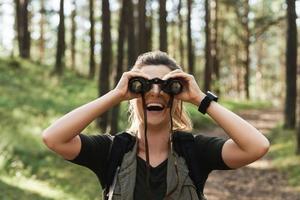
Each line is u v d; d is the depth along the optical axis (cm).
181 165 260
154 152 263
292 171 1343
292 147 1612
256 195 1162
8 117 1519
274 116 3130
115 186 259
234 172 1423
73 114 258
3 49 2978
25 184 1014
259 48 5859
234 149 259
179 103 280
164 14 2152
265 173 1389
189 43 3127
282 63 5022
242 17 4412
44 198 930
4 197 880
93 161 266
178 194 256
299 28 3844
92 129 1586
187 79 260
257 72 5897
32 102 1852
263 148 253
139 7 2355
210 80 3428
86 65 5488
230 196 1157
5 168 1098
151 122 260
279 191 1191
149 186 256
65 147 258
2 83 2106
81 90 2422
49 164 1188
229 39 5297
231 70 6094
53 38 5512
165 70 269
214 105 259
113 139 265
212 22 4191
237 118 258
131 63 2089
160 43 2159
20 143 1277
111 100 259
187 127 283
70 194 997
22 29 3027
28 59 2877
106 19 1639
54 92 2223
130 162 260
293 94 2045
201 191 265
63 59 2889
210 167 266
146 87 257
